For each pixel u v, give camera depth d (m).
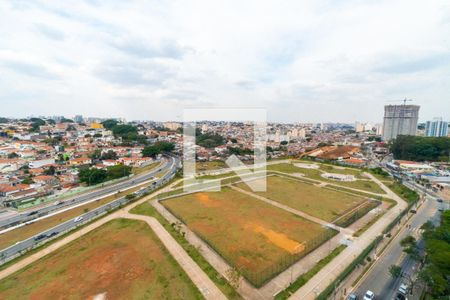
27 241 41.12
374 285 28.95
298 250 36.38
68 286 29.16
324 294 26.30
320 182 79.06
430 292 26.84
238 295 27.23
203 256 35.03
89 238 41.16
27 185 67.06
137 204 57.62
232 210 53.19
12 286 29.38
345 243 38.75
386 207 55.62
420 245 37.56
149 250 36.72
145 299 26.86
